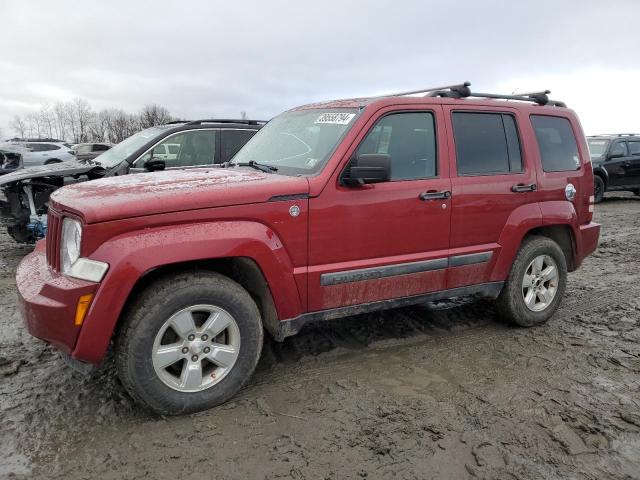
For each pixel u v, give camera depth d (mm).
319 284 3531
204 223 3105
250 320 3273
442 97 4246
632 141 15359
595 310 5289
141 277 3031
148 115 81812
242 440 2920
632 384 3635
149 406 3051
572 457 2803
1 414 3164
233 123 8062
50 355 4020
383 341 4332
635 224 11305
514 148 4508
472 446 2881
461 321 4840
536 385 3600
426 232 3947
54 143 21766
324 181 3477
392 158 3836
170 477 2613
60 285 2871
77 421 3094
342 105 4082
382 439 2936
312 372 3756
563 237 4992
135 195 3045
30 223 6852
